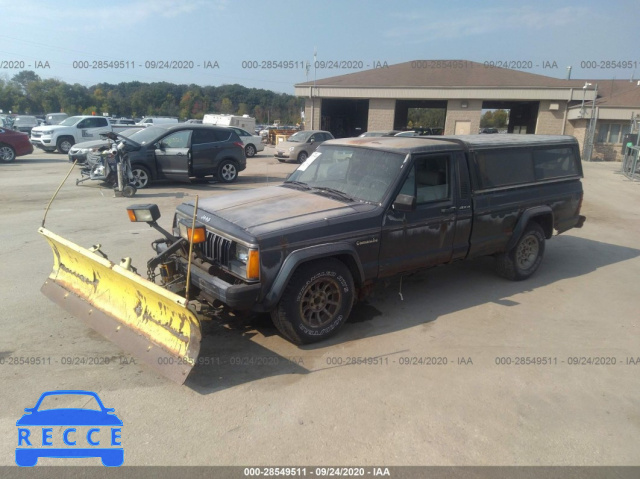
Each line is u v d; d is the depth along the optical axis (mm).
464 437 3193
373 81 30812
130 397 3502
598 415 3492
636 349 4527
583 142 29609
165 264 4535
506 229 5809
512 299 5684
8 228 8180
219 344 4352
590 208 12148
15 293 5320
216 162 13594
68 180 13789
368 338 4555
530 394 3727
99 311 4254
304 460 2934
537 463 2979
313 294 4273
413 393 3676
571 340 4672
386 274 4789
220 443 3061
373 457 2977
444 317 5105
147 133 12859
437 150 5035
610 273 6840
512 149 5859
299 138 21625
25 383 3623
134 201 10805
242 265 4020
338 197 4863
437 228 5047
